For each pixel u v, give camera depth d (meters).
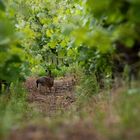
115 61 10.27
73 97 17.23
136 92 7.73
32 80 23.48
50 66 23.22
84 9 11.48
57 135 6.79
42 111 13.68
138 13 7.11
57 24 16.72
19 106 12.68
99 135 6.69
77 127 7.26
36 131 7.09
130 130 6.66
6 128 6.91
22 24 14.33
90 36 7.66
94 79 13.38
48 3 20.16
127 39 7.61
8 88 13.75
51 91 20.62
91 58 11.93
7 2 10.66
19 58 9.23
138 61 8.81
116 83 9.62
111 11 7.75
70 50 15.79
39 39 20.58
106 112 8.49
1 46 8.64
